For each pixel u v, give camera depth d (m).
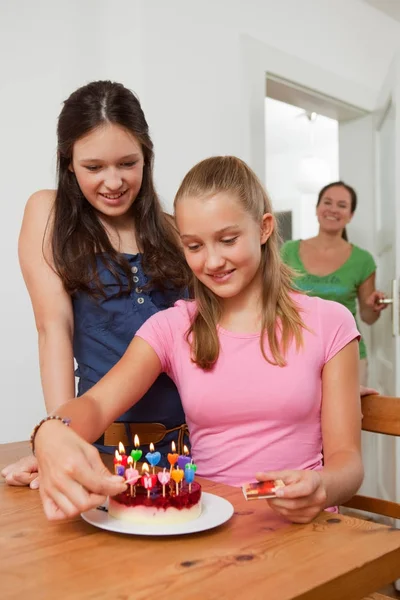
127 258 1.32
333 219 3.00
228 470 1.09
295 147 6.77
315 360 1.08
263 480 0.81
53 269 1.27
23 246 1.32
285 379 1.06
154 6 2.20
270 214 1.10
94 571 0.66
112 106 1.21
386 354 2.85
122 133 1.22
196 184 1.02
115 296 1.29
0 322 2.22
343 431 1.05
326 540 0.74
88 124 1.20
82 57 2.17
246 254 1.02
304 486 0.78
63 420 0.87
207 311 1.12
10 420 2.22
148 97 2.17
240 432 1.08
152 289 1.34
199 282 1.12
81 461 0.78
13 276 2.25
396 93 2.50
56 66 2.15
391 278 2.67
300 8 2.86
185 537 0.75
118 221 1.36
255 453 1.07
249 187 1.05
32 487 0.99
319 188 5.61
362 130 3.34
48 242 1.28
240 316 1.12
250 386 1.07
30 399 2.26
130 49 2.17
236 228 1.01
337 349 1.09
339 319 1.11
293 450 1.07
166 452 1.27
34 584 0.63
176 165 2.27
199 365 1.11
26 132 2.22
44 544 0.74
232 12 2.50
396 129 2.49
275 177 7.06
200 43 2.36
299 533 0.77
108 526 0.76
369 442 3.28
